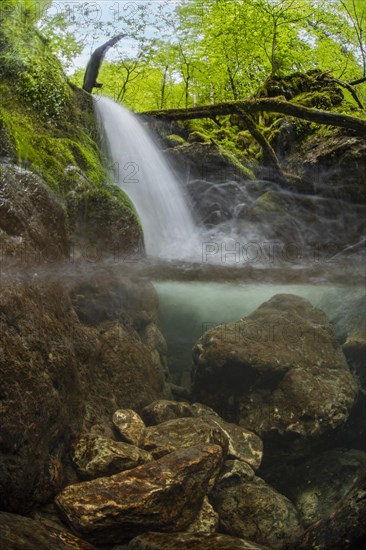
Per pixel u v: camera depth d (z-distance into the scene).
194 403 6.63
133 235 5.98
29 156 5.53
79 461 4.67
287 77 10.03
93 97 7.57
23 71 6.55
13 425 4.03
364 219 7.38
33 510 4.25
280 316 7.18
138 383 6.17
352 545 3.63
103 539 4.14
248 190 7.95
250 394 6.57
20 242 4.54
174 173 8.07
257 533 5.02
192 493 4.55
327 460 6.16
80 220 5.77
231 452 5.69
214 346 6.75
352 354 7.39
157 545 3.87
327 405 6.21
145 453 4.88
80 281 5.89
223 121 10.02
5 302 4.24
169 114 8.27
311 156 7.81
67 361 4.76
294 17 10.81
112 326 6.21
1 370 4.02
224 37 10.50
